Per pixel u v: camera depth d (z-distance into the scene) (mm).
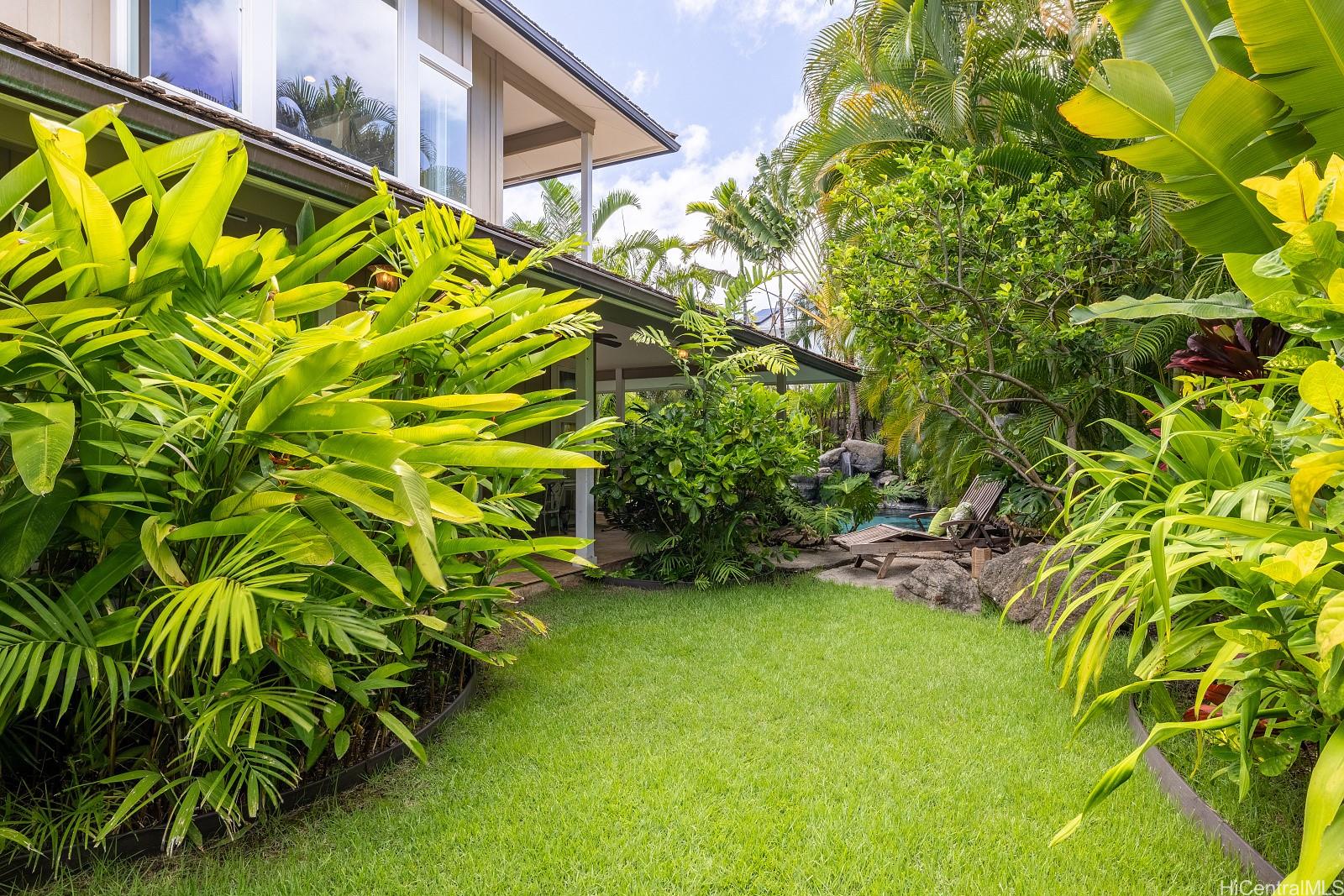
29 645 1889
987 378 8367
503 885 2020
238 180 2244
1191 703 3203
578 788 2580
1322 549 1419
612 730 3121
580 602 5773
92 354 2113
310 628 2242
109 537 2219
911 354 6383
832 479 11023
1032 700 3471
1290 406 2789
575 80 9328
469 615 3477
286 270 2875
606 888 2002
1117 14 3385
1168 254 6207
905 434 13250
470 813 2410
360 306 3447
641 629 4859
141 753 2318
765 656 4234
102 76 2709
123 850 2137
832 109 10422
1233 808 2340
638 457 6422
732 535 6770
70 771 2340
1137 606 2506
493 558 3406
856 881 2043
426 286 2531
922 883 2025
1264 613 1793
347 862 2135
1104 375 7270
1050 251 6090
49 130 1695
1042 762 2807
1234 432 2270
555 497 8648
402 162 7176
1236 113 2623
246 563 2066
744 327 7797
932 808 2447
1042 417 8258
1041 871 2059
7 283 2895
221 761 2309
